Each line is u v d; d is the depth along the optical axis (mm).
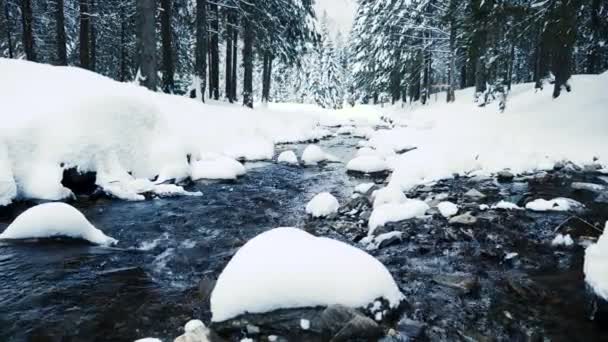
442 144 13250
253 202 8508
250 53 22281
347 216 7590
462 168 10367
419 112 29875
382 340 3648
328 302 3828
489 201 7941
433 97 35062
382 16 36156
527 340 3738
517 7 11320
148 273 5203
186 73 24109
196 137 12523
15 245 5598
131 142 9398
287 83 60000
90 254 5648
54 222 5805
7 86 9492
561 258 5461
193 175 10109
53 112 8508
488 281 4895
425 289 4711
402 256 5672
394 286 4199
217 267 5418
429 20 30859
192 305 4418
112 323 4059
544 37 11008
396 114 32719
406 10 31469
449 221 6809
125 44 24031
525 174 9883
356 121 28328
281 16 23188
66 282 4855
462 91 31172
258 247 4270
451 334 3814
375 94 45562
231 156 12680
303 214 7773
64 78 11016
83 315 4188
